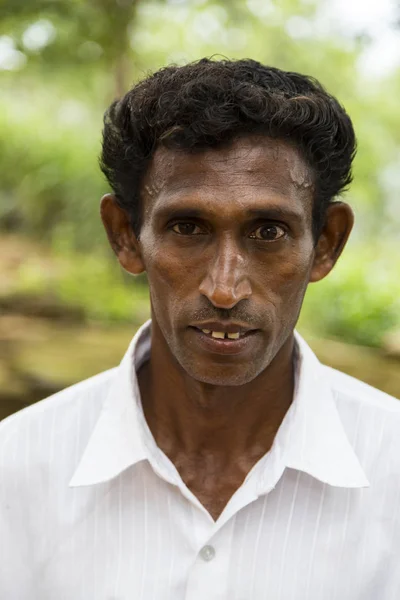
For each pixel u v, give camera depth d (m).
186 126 1.16
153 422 1.43
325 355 5.66
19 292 6.52
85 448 1.40
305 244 1.24
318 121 1.21
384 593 1.29
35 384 4.45
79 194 8.06
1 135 8.75
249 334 1.21
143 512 1.31
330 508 1.30
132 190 1.31
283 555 1.27
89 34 6.55
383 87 9.83
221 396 1.33
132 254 1.40
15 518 1.36
